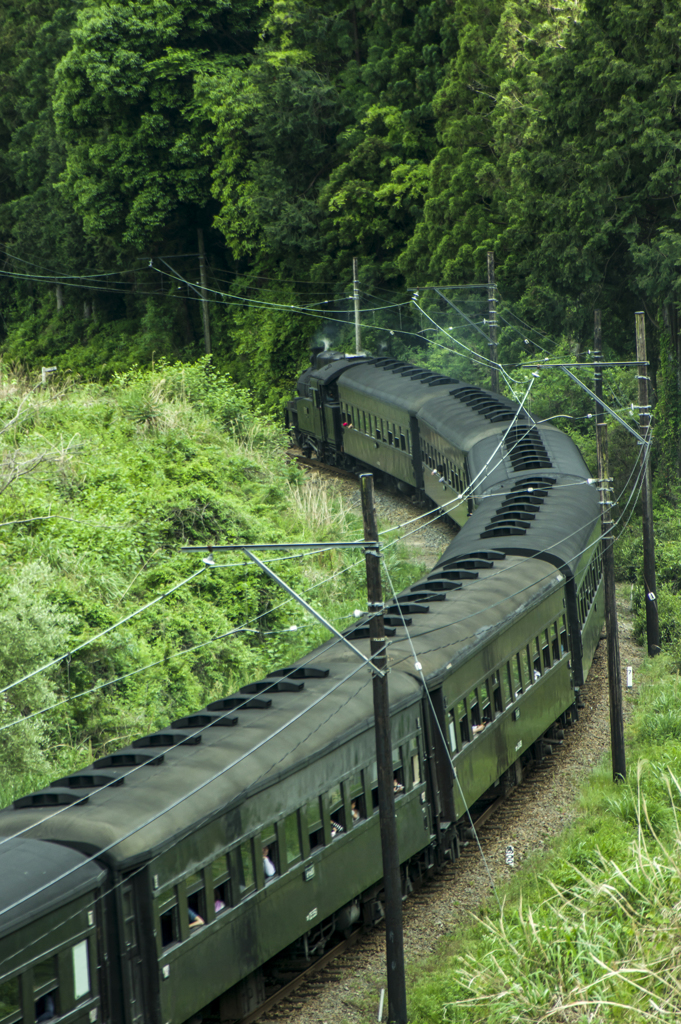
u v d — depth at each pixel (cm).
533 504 4200
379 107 9031
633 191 6234
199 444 5519
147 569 4172
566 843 2808
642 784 3131
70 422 5278
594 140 6269
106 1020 1767
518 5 7700
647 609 4725
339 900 2328
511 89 7369
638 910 2325
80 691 3319
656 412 6669
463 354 7719
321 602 4581
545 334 7294
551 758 3591
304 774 2238
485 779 2945
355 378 7044
